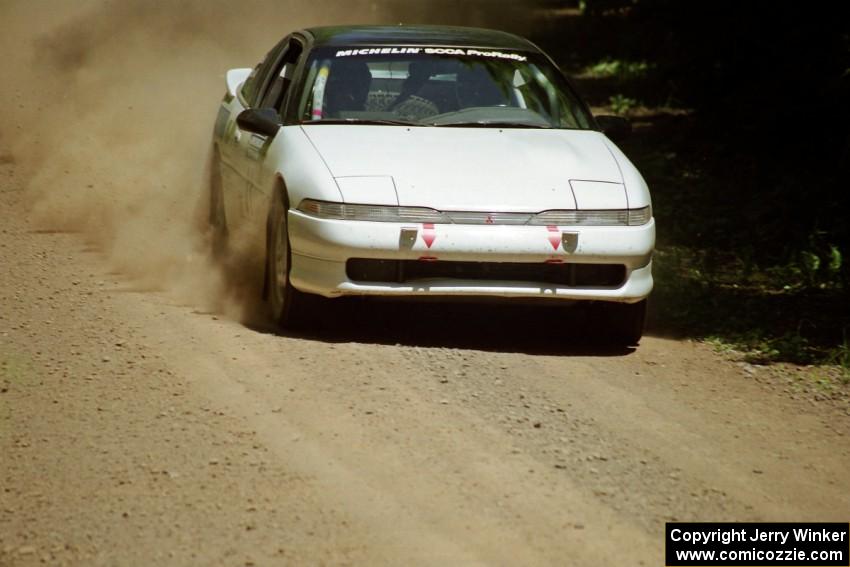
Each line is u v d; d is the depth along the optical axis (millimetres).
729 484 20438
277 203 27922
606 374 26250
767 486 20547
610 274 26844
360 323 28875
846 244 40031
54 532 17391
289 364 25016
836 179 45719
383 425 21734
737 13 61375
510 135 29172
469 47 31969
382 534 17484
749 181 49312
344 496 18719
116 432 21125
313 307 27125
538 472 20062
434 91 30547
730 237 41625
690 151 55562
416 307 30734
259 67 35938
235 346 26219
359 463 20000
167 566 16438
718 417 24062
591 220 26359
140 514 17984
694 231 42250
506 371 25547
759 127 55594
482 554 17031
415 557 16828
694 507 19297
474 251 25672
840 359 28906
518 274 26312
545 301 26766
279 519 17875
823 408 25375
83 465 19734
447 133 28938
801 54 55781
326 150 27359
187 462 19875
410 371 24891
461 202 25922
